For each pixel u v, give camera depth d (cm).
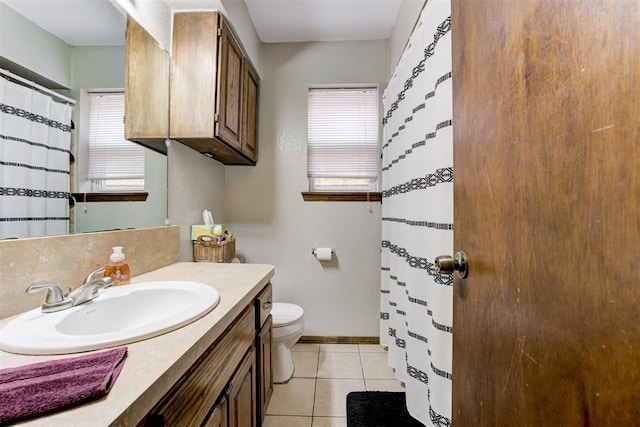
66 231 93
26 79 81
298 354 214
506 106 52
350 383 179
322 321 232
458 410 70
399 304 164
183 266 144
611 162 33
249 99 203
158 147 143
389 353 185
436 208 111
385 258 204
